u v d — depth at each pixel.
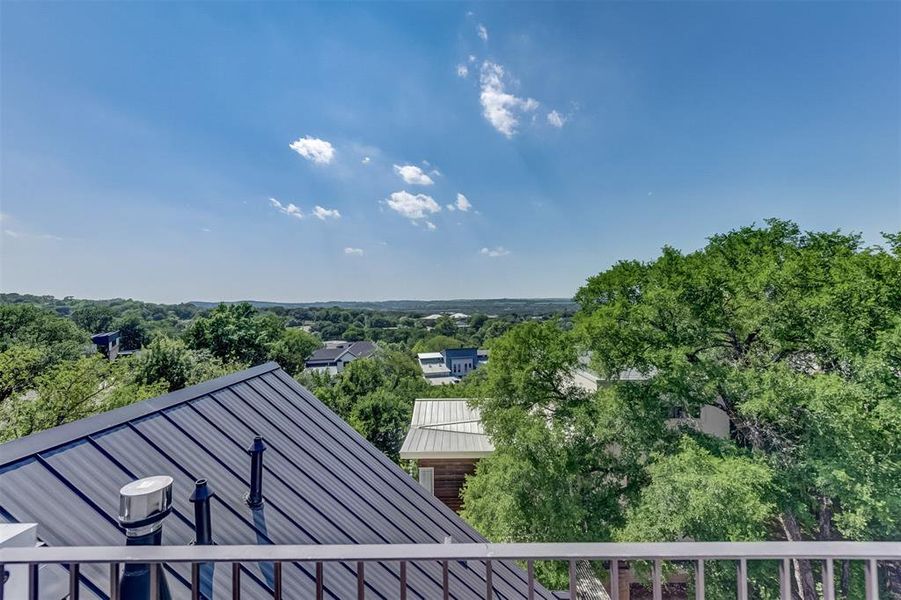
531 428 10.41
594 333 10.62
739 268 11.27
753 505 8.14
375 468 6.14
